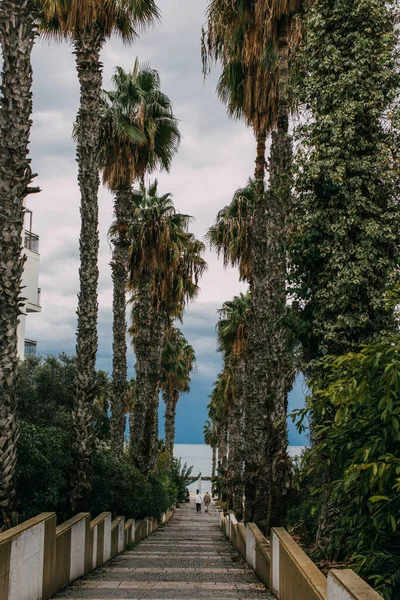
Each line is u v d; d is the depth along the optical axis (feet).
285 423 37.63
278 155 41.09
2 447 25.70
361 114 32.24
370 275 31.19
